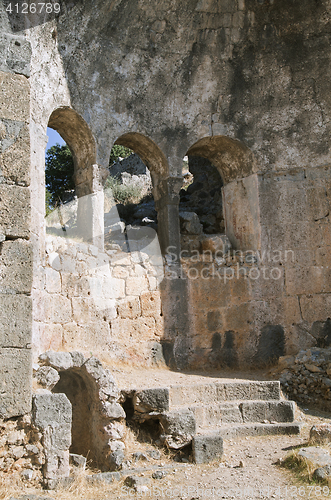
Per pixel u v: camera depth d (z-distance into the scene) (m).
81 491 5.59
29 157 6.27
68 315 8.61
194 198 14.72
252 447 6.98
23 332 5.89
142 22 9.97
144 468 6.22
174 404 7.55
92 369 6.66
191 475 6.09
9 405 5.69
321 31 10.89
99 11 9.27
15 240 6.06
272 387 8.29
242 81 11.12
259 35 10.88
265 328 10.73
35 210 7.88
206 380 8.72
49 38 8.70
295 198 11.18
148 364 9.72
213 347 10.52
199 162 15.03
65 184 18.25
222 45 10.82
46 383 6.20
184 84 10.85
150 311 10.01
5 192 6.08
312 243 11.01
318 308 10.75
